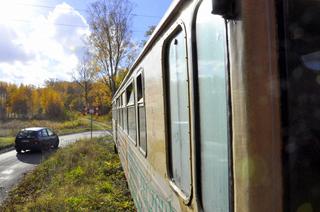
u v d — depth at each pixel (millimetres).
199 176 1944
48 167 14320
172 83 2668
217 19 1580
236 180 1369
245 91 1277
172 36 2607
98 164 14320
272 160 1238
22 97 87750
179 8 2301
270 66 1245
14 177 13570
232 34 1359
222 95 1554
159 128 3156
